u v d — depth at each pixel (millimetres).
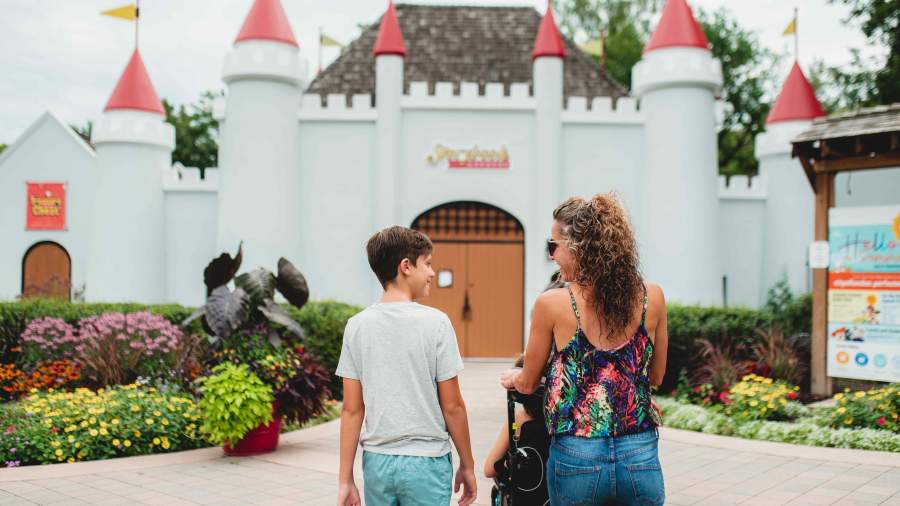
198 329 11547
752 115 36250
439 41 19906
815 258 10852
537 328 2750
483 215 17297
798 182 18484
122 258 18281
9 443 6902
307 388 7824
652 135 17078
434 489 2820
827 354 10703
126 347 10188
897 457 7176
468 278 17203
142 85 18891
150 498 5652
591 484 2578
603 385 2627
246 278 8055
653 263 16906
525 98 17062
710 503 5578
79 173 20406
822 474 6500
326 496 5770
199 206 18625
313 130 17234
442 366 2900
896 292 10062
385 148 16844
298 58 16984
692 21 17031
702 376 10430
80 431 7352
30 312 12328
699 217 16703
